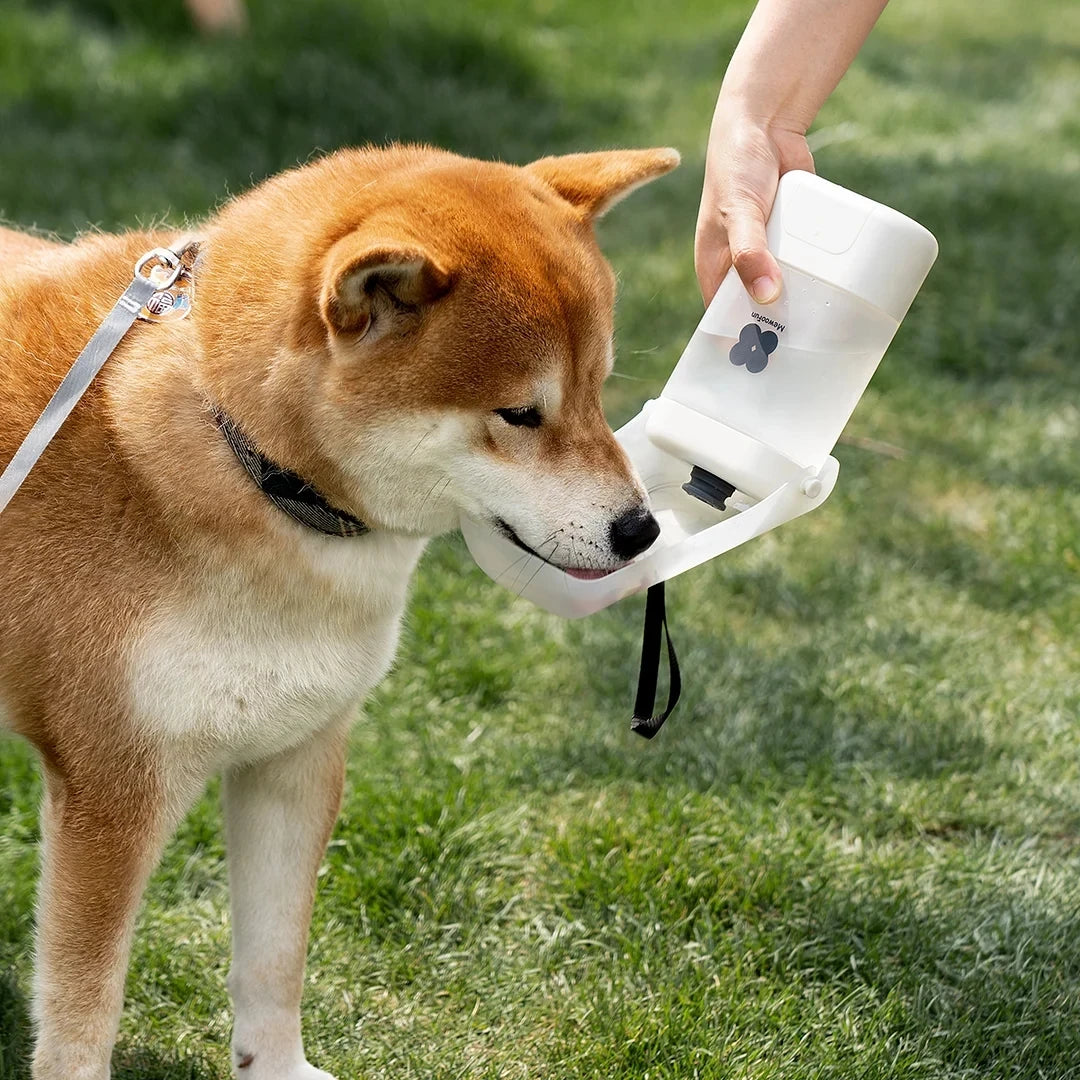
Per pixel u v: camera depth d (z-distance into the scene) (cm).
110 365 164
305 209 164
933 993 176
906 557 228
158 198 315
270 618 163
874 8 175
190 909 184
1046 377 283
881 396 273
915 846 191
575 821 191
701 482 168
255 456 161
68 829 163
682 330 291
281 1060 171
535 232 163
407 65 404
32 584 162
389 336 160
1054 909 182
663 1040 173
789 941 181
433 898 184
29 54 380
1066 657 212
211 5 408
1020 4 670
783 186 167
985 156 405
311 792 170
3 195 304
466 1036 175
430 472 162
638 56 484
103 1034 163
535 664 210
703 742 199
